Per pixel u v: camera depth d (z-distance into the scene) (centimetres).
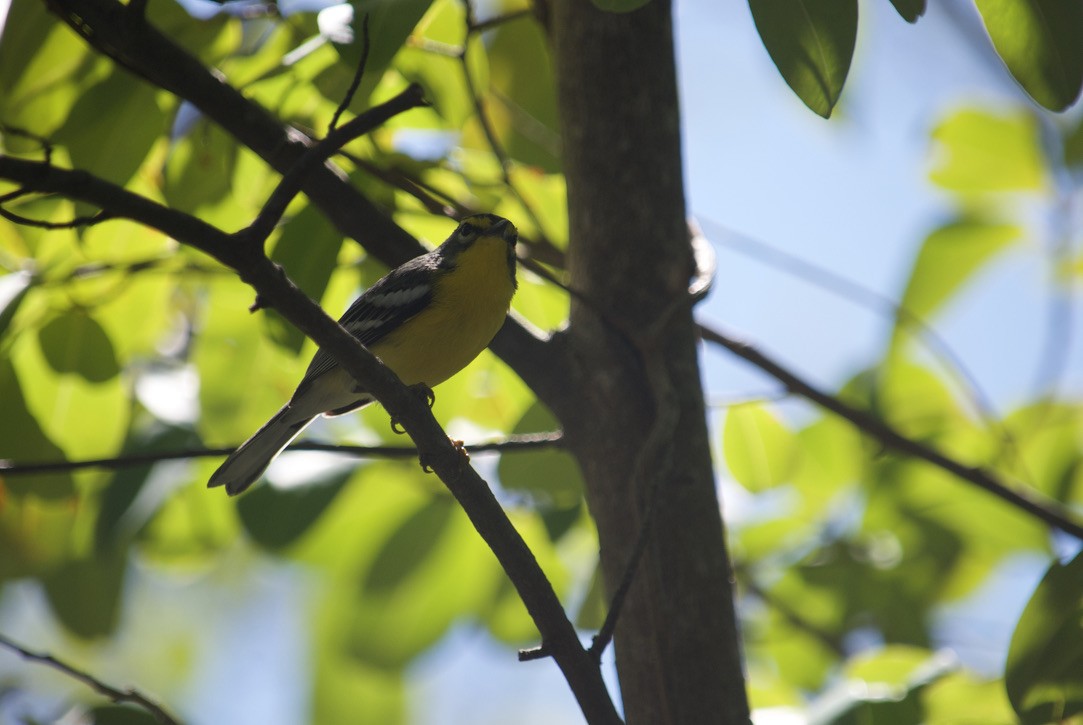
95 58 884
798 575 1217
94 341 935
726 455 1182
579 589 1181
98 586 1217
